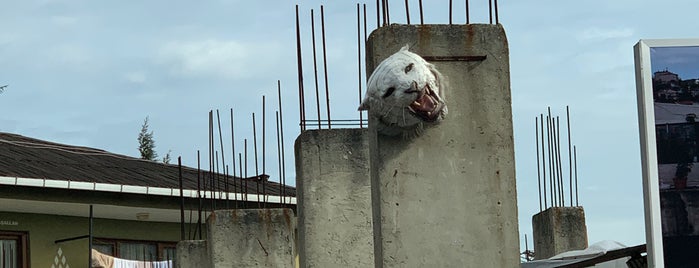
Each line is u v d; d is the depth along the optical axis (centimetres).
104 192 2277
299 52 1413
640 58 1023
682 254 1002
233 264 1611
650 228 1007
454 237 1039
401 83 1016
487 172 1048
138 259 2434
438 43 1059
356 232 1379
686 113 1015
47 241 2289
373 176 1058
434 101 1031
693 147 1012
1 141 2523
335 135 1395
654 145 1013
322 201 1381
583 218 1752
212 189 1789
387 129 1040
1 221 2234
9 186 2150
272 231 1619
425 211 1039
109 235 2389
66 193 2228
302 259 1392
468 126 1051
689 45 1022
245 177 1730
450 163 1045
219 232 1617
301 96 1407
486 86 1056
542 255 1802
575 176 1764
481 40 1061
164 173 2564
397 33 1059
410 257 1034
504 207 1045
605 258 1221
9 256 2239
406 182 1041
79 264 2330
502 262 1040
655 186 1009
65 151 2583
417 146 1045
